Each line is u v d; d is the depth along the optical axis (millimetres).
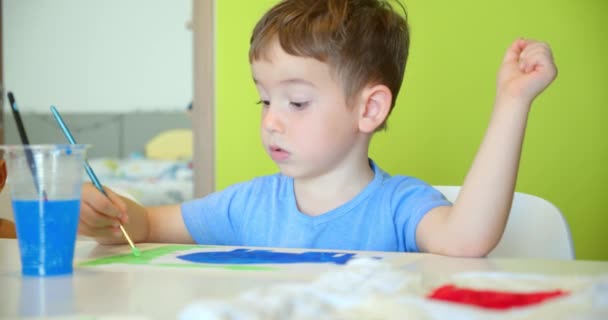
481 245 953
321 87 1154
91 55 6395
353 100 1190
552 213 1184
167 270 801
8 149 783
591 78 1988
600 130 1992
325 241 1235
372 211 1224
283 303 493
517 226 1215
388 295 561
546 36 2000
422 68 2062
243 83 2188
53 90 6441
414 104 2074
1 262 895
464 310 502
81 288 685
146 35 6332
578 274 724
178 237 1352
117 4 6328
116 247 1063
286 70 1143
